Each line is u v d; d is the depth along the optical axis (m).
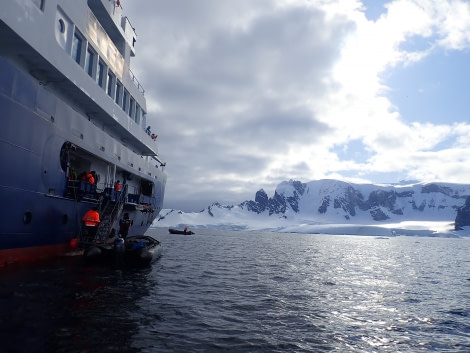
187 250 40.22
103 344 7.36
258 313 11.47
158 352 7.27
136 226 27.09
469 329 10.91
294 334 9.44
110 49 21.75
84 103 19.48
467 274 28.78
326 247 74.81
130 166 25.25
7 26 12.63
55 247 16.70
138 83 28.73
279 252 47.56
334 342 9.00
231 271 22.39
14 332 7.52
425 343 9.38
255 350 7.96
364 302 14.62
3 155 12.29
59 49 15.72
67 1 16.48
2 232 12.71
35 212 14.45
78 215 18.14
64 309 9.50
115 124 23.00
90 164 20.62
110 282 13.87
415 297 16.58
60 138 15.91
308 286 18.06
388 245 114.50
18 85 12.83
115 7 23.47
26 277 12.83
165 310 10.66
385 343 9.20
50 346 6.97
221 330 9.25
